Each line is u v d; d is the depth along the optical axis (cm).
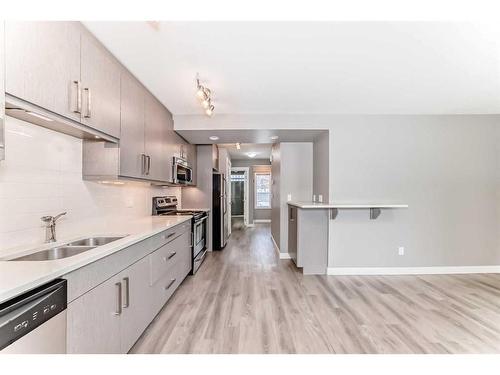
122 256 181
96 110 191
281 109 368
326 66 242
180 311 268
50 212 195
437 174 394
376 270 391
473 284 348
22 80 127
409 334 228
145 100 283
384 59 230
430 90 301
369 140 392
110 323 166
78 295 135
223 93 306
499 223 396
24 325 100
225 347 207
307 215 388
